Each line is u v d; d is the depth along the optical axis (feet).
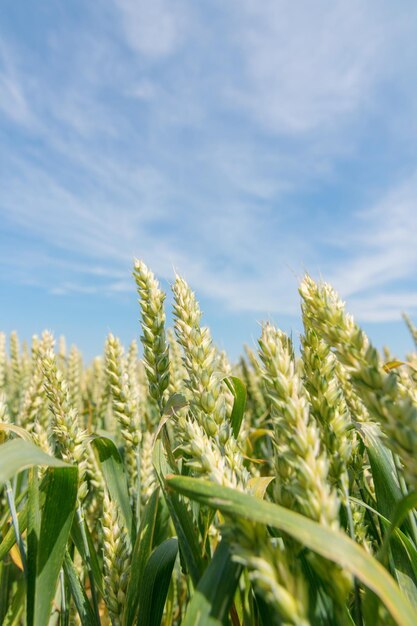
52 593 0.57
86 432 0.81
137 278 0.81
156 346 0.78
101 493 1.09
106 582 0.65
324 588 0.41
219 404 0.60
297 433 0.41
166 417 0.68
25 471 1.04
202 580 0.41
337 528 0.38
